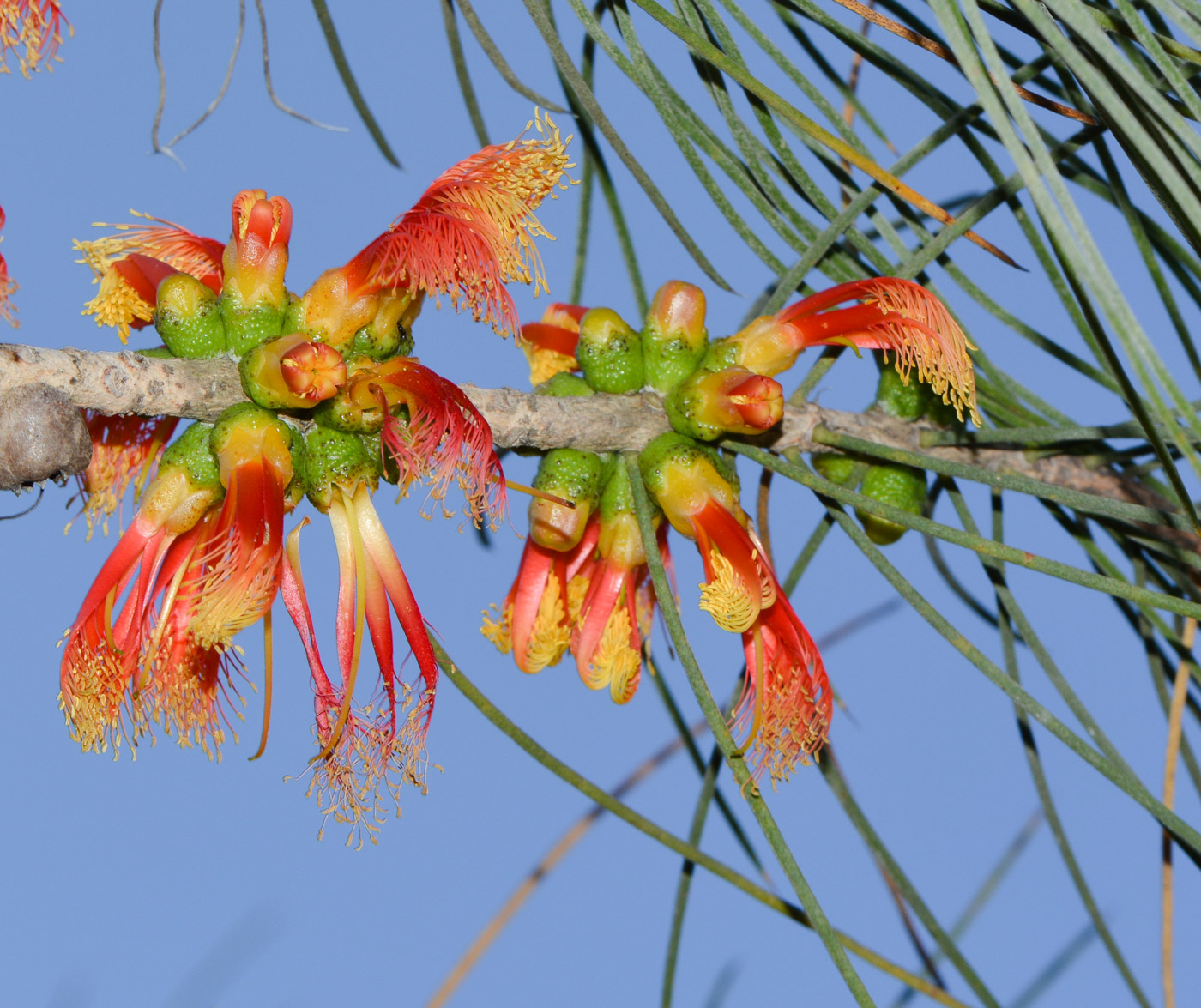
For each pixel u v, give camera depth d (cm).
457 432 52
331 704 52
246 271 52
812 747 53
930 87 53
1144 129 50
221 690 53
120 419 53
